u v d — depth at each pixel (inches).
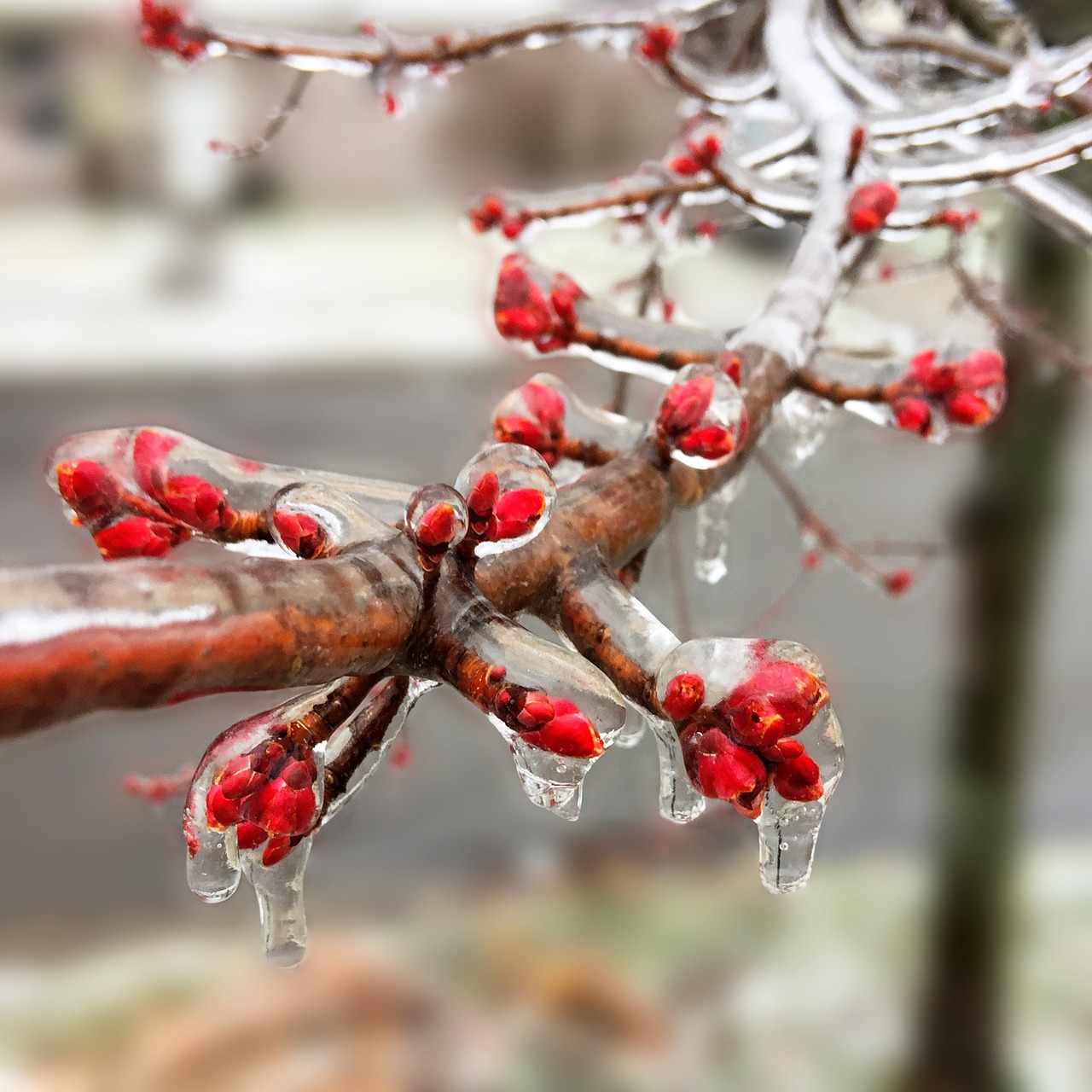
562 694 6.7
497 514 6.8
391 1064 27.3
